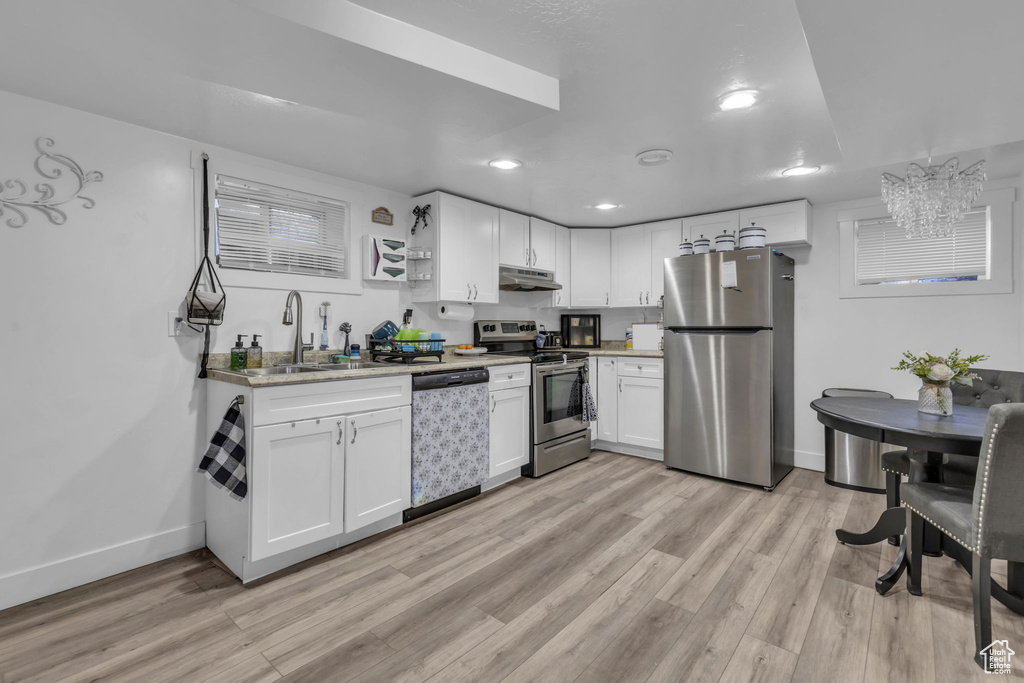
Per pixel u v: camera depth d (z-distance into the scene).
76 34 1.48
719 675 1.54
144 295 2.33
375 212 3.29
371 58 1.51
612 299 4.59
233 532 2.21
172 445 2.41
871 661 1.60
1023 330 3.00
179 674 1.56
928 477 2.20
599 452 4.32
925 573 2.18
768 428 3.29
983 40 1.32
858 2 1.16
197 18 1.33
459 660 1.62
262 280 2.74
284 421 2.17
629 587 2.06
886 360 3.53
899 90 1.63
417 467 2.75
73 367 2.14
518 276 3.94
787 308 3.63
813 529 2.65
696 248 3.71
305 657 1.63
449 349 3.81
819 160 2.76
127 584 2.13
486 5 1.44
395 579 2.14
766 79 1.87
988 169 2.91
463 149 2.60
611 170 2.94
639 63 1.76
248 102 2.06
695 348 3.60
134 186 2.29
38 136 2.04
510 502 3.07
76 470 2.14
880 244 3.56
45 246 2.07
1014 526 1.54
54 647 1.70
